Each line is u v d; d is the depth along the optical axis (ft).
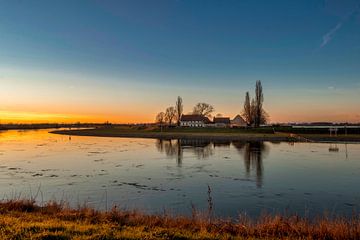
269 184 89.35
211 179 97.19
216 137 317.42
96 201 69.21
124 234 29.66
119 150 197.36
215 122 534.78
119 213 39.75
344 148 212.02
